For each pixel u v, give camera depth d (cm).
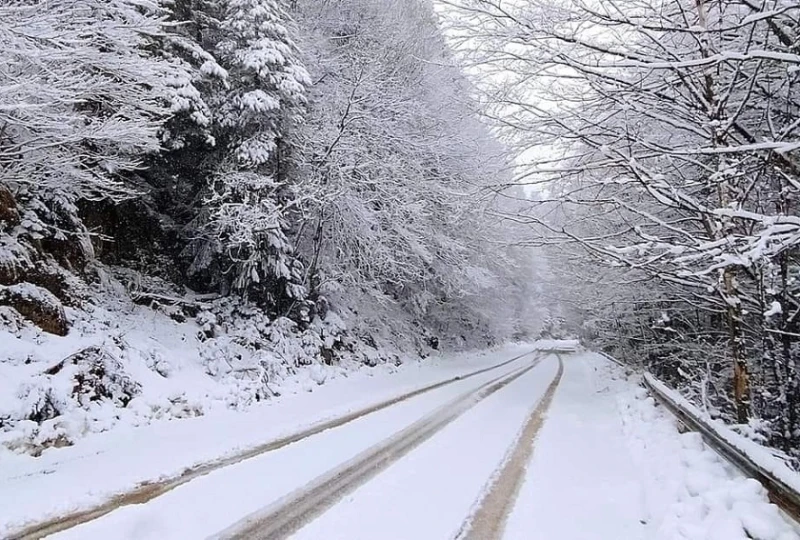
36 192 990
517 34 587
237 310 1394
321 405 1039
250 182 1259
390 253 1711
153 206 1434
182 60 1169
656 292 1126
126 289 1221
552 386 1551
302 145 1434
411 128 1558
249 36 1276
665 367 1650
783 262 651
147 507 454
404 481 541
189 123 1220
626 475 581
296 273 1440
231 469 574
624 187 712
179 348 1118
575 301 1919
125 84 866
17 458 580
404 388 1361
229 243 1254
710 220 618
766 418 818
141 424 782
